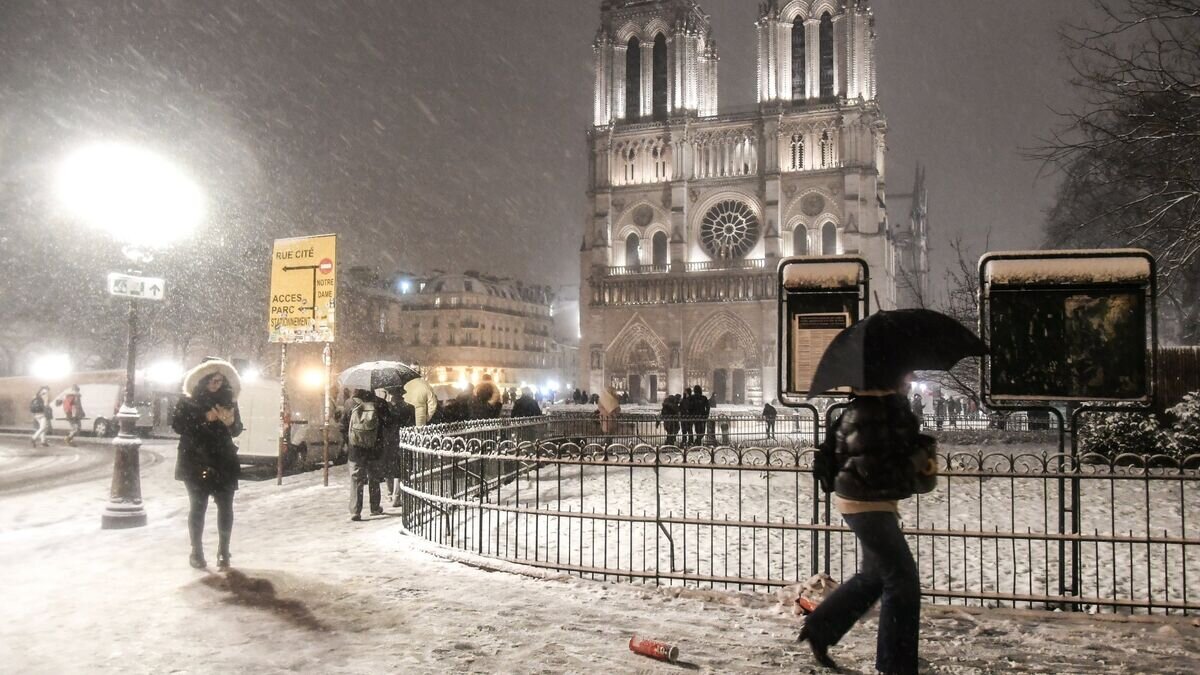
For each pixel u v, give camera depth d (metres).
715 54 96.75
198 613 7.71
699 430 32.38
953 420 35.56
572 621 7.48
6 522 14.71
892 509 6.14
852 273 9.00
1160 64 16.73
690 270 89.56
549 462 9.38
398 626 7.29
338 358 81.06
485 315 116.69
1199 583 9.25
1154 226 20.50
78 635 7.03
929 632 7.25
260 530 12.87
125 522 13.20
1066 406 8.73
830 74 87.69
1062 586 8.09
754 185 88.44
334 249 18.78
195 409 9.60
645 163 92.56
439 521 11.72
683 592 8.41
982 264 8.77
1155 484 17.02
